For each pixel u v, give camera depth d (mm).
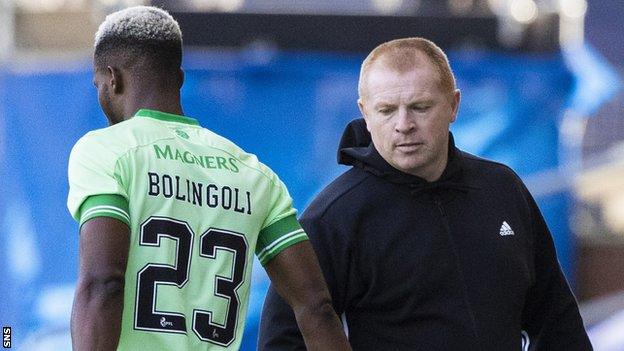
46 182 23422
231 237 11102
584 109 24609
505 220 13055
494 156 23938
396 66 12453
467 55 23891
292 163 23594
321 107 23625
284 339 12641
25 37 23766
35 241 23391
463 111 23906
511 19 23922
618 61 26594
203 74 23562
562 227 24359
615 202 25297
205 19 23609
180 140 11180
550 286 13773
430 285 12531
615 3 27984
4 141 23344
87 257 10336
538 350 13938
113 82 11305
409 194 12703
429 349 12477
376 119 12578
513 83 23938
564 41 24219
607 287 25094
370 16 23719
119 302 10312
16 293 23344
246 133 23594
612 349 24953
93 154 10758
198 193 11023
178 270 10781
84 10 23875
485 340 12562
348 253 12578
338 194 12758
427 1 24047
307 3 24359
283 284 11531
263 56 23609
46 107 23469
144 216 10719
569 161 24922
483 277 12727
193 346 10758
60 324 23375
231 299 11047
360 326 12727
